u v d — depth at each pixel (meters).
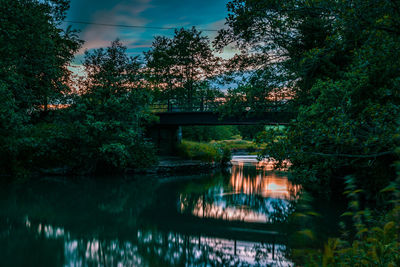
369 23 6.09
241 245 7.73
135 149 21.33
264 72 17.58
